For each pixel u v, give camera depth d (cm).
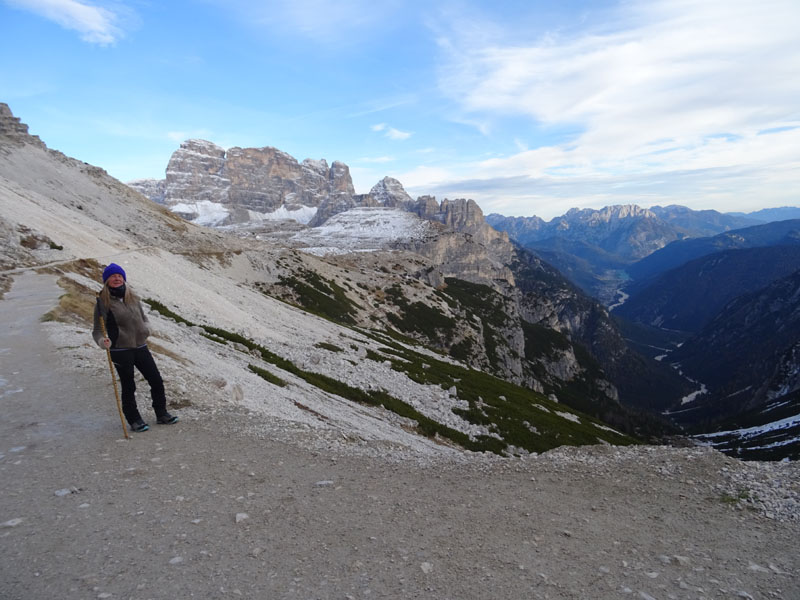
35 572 539
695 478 1009
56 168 12319
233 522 707
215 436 1134
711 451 1165
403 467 1085
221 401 1565
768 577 635
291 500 813
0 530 625
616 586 604
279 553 629
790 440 15812
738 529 789
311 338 5928
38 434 1003
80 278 3547
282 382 3105
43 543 603
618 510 873
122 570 558
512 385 9650
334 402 3406
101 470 856
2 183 6681
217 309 5047
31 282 2934
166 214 14088
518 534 752
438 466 1120
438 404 4975
